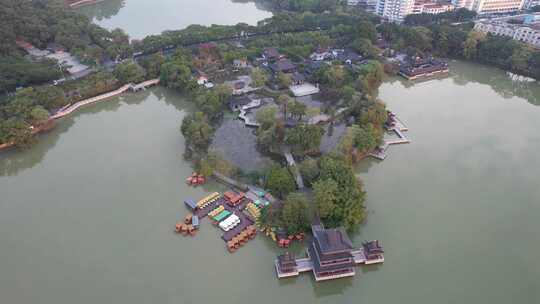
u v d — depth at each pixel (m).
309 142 148.25
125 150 159.62
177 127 177.00
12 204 130.62
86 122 183.00
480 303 100.25
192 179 139.62
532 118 191.50
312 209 118.38
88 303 97.81
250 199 130.75
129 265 108.44
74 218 124.38
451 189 139.38
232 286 103.69
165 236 118.00
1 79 189.38
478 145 166.50
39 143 166.12
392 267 110.25
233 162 149.38
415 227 122.69
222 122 179.50
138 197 133.25
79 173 145.75
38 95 181.00
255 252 113.62
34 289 101.38
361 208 120.00
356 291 104.81
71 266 107.94
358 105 180.88
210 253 112.75
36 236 117.62
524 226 124.06
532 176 146.75
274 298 101.81
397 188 139.62
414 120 186.00
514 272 108.94
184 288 102.44
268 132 154.50
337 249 100.25
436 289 104.12
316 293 105.38
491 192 138.25
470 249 115.62
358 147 150.88
